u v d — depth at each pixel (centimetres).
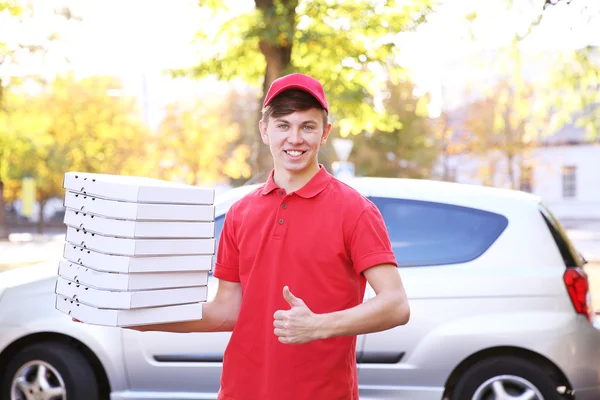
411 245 519
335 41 1395
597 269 1772
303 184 255
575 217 5406
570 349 492
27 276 549
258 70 1516
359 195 255
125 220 235
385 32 1399
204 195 247
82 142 4112
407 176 4194
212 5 1427
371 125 1539
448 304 503
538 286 500
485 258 511
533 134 1852
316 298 248
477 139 4681
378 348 506
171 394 525
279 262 250
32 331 525
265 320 253
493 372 503
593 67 1628
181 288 247
